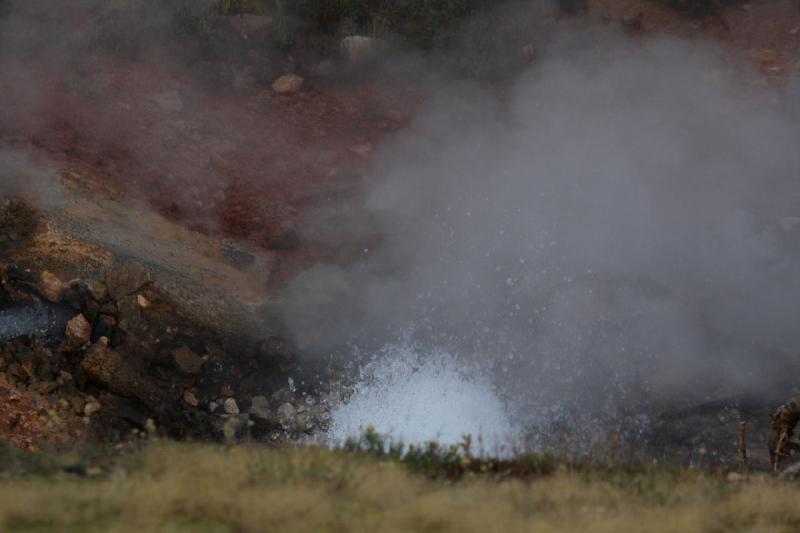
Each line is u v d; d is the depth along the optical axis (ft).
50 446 89.25
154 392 102.89
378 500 49.67
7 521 44.09
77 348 103.19
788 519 51.31
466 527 45.65
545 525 45.21
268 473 52.11
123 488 48.37
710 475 61.72
